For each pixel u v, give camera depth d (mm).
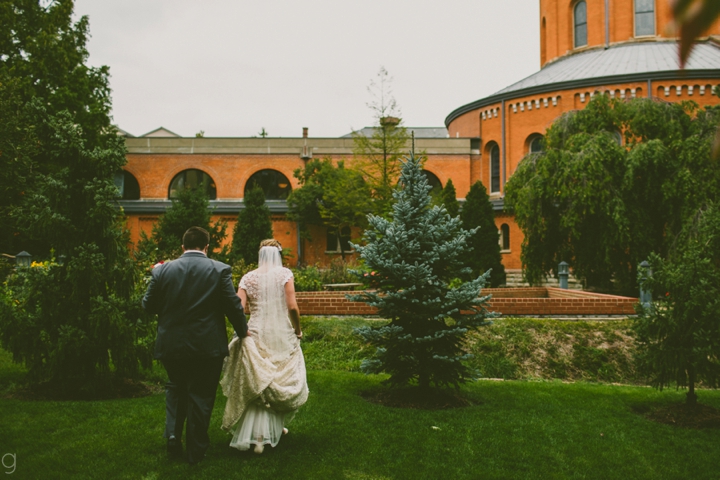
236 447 4852
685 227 17516
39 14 26109
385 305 6895
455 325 7035
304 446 5148
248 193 29219
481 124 34719
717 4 763
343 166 31719
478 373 7016
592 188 18812
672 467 4988
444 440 5457
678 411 6883
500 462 4957
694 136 19016
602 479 4703
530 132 31438
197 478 4359
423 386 7188
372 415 6234
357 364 9508
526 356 9969
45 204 6844
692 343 6777
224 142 35500
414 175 7238
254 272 5137
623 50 31984
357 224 27500
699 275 6738
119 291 6891
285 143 35594
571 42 34906
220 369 4812
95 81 27938
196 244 4949
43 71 24750
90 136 26406
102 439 5164
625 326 10766
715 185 18109
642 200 19531
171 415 4789
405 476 4570
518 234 30438
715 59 28656
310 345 10086
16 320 6539
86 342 6586
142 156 35312
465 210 25344
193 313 4637
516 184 21688
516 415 6426
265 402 4816
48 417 5750
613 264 19234
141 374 7801
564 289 15852
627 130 21078
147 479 4332
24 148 14406
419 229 7023
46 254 8484
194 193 24156
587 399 7430
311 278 18000
